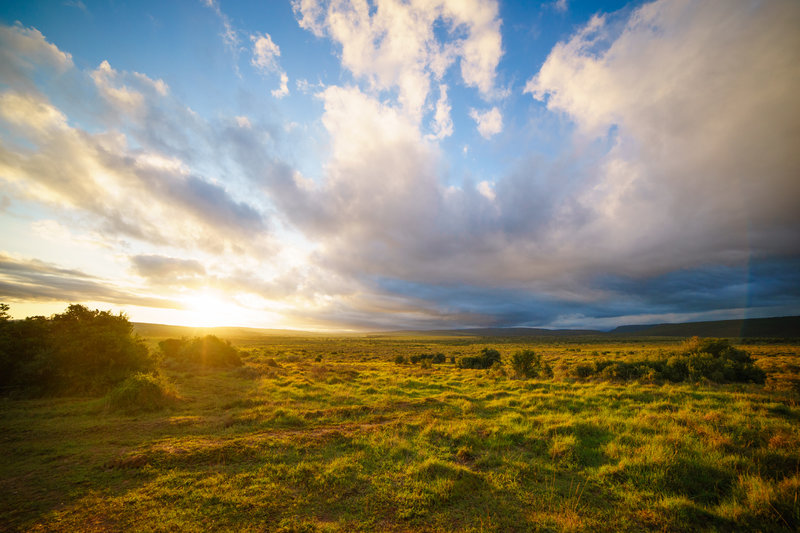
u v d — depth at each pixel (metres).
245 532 4.94
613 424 10.12
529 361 26.27
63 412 12.24
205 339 31.44
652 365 21.89
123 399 12.87
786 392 15.41
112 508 5.59
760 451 7.38
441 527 5.14
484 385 20.27
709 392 15.12
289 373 26.36
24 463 7.60
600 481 6.64
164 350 33.03
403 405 13.88
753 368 20.22
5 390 15.09
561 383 19.33
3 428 10.24
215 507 5.62
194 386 19.11
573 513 5.41
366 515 5.46
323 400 15.77
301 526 5.08
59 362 15.99
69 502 5.82
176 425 10.70
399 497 5.98
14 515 5.39
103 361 16.92
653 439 8.46
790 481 5.98
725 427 9.39
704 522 5.27
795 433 8.45
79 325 18.52
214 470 7.18
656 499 5.93
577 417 11.13
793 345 70.81
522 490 6.34
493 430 9.68
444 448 8.52
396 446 8.50
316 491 6.24
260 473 6.95
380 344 124.50
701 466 6.89
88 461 7.70
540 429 9.80
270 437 9.25
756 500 5.56
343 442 9.04
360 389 18.81
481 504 5.84
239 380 22.23
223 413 12.86
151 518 5.31
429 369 33.28
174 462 7.46
